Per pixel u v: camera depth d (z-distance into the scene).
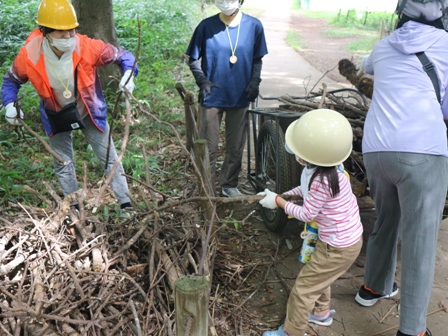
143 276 2.97
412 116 2.55
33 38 3.27
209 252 3.03
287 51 13.28
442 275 3.53
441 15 2.61
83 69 3.37
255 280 3.43
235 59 4.12
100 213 3.93
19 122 3.20
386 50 2.75
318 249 2.74
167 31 11.46
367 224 4.19
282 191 3.73
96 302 2.61
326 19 20.97
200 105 4.30
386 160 2.60
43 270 2.80
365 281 3.14
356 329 3.01
